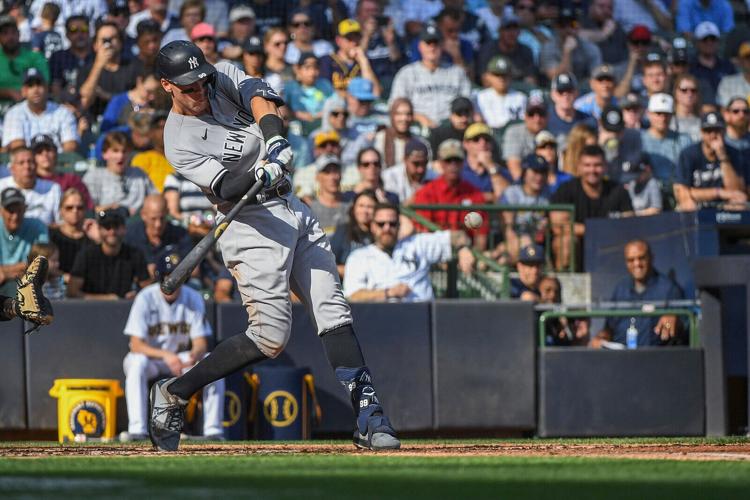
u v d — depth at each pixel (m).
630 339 30.52
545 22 42.56
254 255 13.93
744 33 42.81
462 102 36.12
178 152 13.87
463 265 31.19
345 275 30.52
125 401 27.91
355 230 31.22
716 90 41.72
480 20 42.56
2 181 32.31
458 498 8.02
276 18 40.56
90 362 27.98
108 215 29.64
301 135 36.78
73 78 36.84
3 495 8.11
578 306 30.02
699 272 27.78
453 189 33.91
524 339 29.27
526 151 36.56
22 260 30.19
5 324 27.75
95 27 38.31
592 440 20.75
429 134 36.75
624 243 31.61
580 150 35.75
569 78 37.91
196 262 13.48
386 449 14.65
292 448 16.28
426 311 29.00
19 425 27.73
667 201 36.31
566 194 34.00
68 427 26.89
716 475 10.06
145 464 11.62
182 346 27.64
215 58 37.22
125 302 28.23
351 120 36.97
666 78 39.97
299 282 14.45
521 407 29.19
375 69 40.38
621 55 42.56
